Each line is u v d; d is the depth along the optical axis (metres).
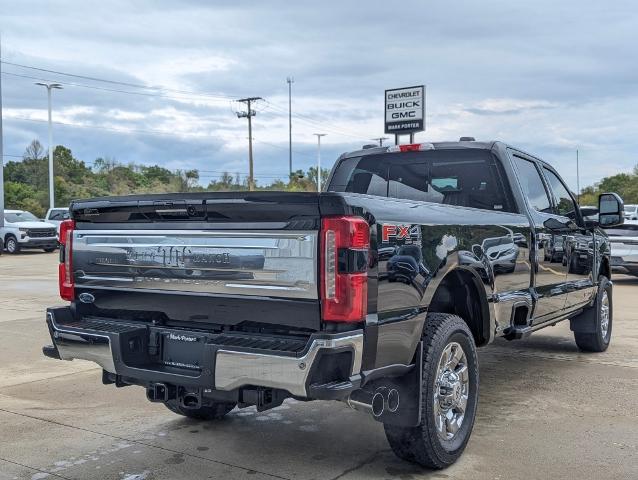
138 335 4.05
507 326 5.26
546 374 6.88
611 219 6.89
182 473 4.23
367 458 4.49
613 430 5.06
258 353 3.44
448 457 4.25
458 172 6.04
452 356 4.40
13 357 7.61
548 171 6.81
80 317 4.47
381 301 3.64
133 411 5.58
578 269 6.98
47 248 28.12
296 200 3.48
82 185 87.56
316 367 3.34
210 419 5.35
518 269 5.43
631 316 10.74
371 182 6.49
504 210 5.80
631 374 6.87
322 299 3.45
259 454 4.57
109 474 4.23
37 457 4.53
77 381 6.57
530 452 4.58
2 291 14.11
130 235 4.14
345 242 3.42
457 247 4.41
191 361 3.91
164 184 89.56
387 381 3.98
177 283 3.95
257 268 3.62
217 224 3.79
